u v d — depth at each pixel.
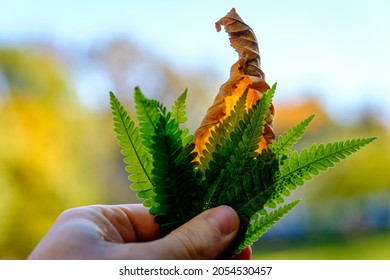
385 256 3.58
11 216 2.26
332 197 4.23
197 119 4.11
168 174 0.34
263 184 0.36
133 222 0.42
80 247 0.37
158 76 4.72
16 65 2.63
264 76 0.37
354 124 4.45
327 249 3.91
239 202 0.36
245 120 0.35
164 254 0.36
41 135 2.56
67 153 2.68
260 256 3.84
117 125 0.35
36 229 2.33
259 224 0.37
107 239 0.39
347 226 4.13
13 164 2.35
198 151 0.37
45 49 3.02
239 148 0.35
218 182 0.35
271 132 0.37
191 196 0.36
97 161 3.03
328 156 0.35
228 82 0.37
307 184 4.24
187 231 0.36
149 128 0.34
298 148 4.08
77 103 2.88
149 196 0.36
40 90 2.67
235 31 0.37
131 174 0.36
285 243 4.02
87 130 2.93
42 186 2.43
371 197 4.23
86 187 2.81
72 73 3.23
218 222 0.35
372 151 4.30
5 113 2.50
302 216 4.20
